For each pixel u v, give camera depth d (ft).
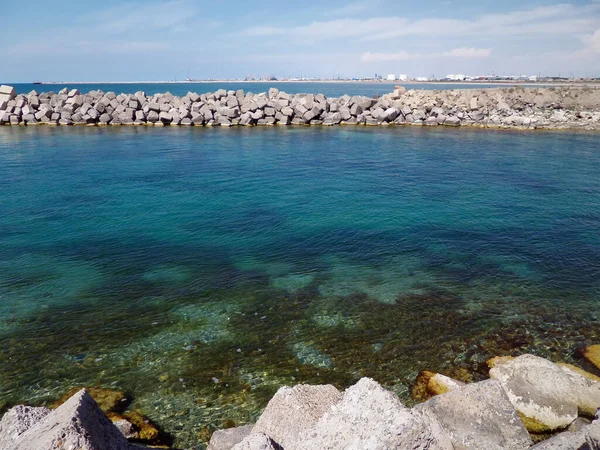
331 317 31.63
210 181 70.33
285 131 128.16
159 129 130.41
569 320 31.35
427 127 137.49
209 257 42.29
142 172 75.82
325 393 18.22
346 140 111.96
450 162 85.51
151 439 20.03
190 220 52.34
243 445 14.01
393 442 12.78
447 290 35.96
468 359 26.73
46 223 50.60
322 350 27.61
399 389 23.88
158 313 31.99
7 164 80.33
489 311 32.60
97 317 31.37
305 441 14.56
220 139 112.68
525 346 28.19
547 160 86.33
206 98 146.00
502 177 73.41
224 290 35.70
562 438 16.29
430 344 28.30
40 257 41.60
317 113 142.31
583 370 24.84
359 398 14.67
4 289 35.35
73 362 26.13
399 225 51.26
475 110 143.84
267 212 55.52
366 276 38.55
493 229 49.85
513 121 133.18
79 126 134.72
